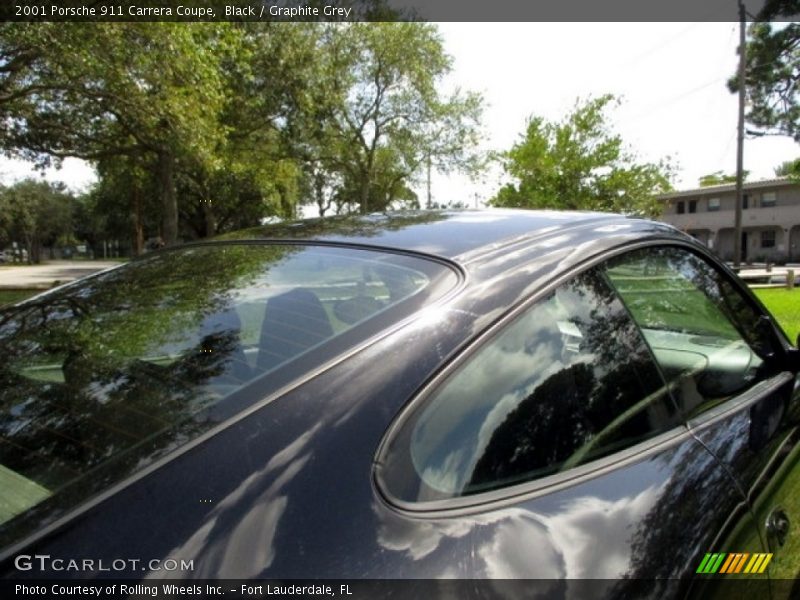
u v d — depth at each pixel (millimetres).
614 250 1841
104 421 1228
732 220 43719
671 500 1428
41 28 9242
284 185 33438
